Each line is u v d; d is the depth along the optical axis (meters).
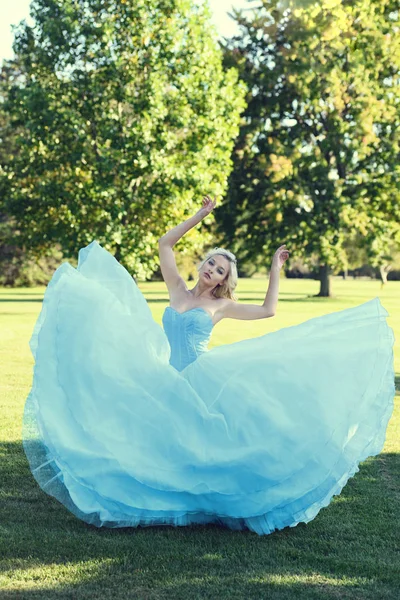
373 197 41.69
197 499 4.81
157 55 30.67
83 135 29.98
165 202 30.97
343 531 5.01
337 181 40.38
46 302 5.12
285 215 41.47
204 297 5.66
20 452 7.00
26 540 4.67
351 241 45.53
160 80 30.53
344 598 3.89
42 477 4.93
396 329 21.12
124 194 30.39
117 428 4.73
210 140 32.56
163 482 4.67
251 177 42.41
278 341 5.21
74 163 30.45
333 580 4.14
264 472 4.73
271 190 40.47
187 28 31.31
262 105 42.75
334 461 4.84
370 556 4.54
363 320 5.25
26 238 33.78
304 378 4.95
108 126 30.08
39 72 31.77
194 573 4.19
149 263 31.66
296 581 4.11
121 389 4.79
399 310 30.92
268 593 3.93
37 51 31.09
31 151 32.25
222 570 4.24
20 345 16.64
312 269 42.81
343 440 4.87
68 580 4.05
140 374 4.88
